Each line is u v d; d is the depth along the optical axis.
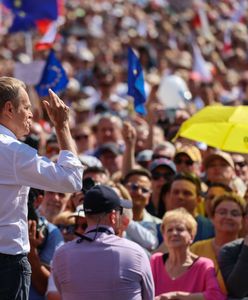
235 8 65.44
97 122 28.38
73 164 11.88
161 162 21.14
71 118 32.22
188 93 28.50
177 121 24.89
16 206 11.82
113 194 13.41
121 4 60.00
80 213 16.78
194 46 41.75
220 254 16.12
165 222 16.19
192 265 16.00
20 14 28.12
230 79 42.38
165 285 16.00
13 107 11.91
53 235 16.59
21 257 11.91
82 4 57.50
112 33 54.84
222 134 17.84
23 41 47.56
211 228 18.45
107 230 13.30
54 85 23.94
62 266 13.26
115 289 13.03
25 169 11.70
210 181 20.75
